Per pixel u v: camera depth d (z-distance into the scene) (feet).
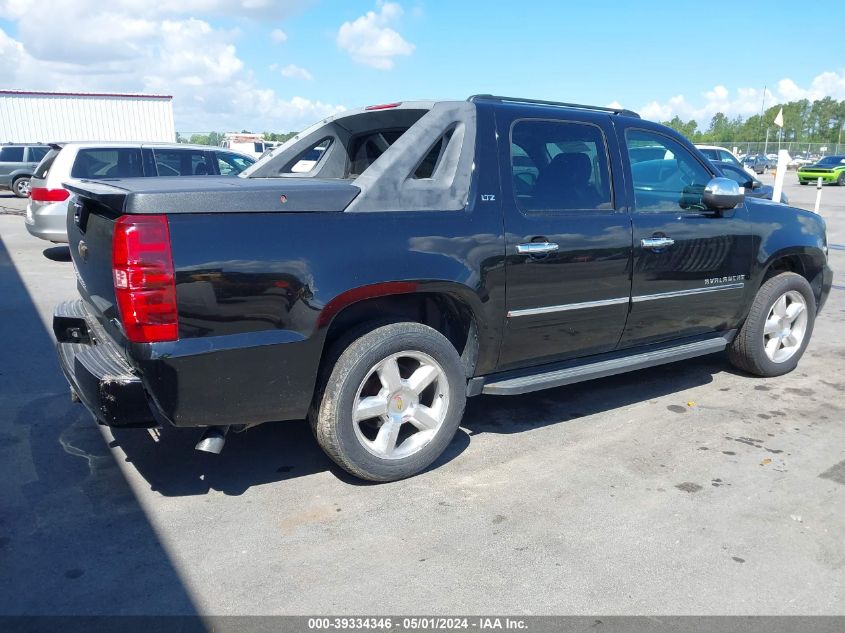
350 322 11.90
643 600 8.86
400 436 12.69
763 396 16.43
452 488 11.76
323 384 11.05
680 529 10.52
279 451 13.15
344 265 10.57
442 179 11.85
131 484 11.78
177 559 9.66
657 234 14.20
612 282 13.66
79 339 12.85
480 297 11.94
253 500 11.30
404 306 12.48
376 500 11.34
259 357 10.12
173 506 11.08
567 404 15.79
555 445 13.53
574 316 13.33
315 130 16.24
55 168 32.45
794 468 12.62
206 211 9.62
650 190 14.58
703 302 15.51
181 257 9.43
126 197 9.28
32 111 84.38
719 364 19.02
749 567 9.59
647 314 14.53
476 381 12.68
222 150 35.73
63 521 10.59
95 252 10.73
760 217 16.35
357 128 15.81
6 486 11.62
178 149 34.42
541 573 9.39
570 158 13.38
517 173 12.66
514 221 12.31
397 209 11.22
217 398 10.04
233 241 9.77
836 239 45.78
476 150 12.14
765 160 149.48
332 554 9.82
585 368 13.79
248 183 11.46
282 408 10.70
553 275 12.79
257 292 9.96
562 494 11.57
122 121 89.25
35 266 32.83
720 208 15.23
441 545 10.05
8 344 19.92
